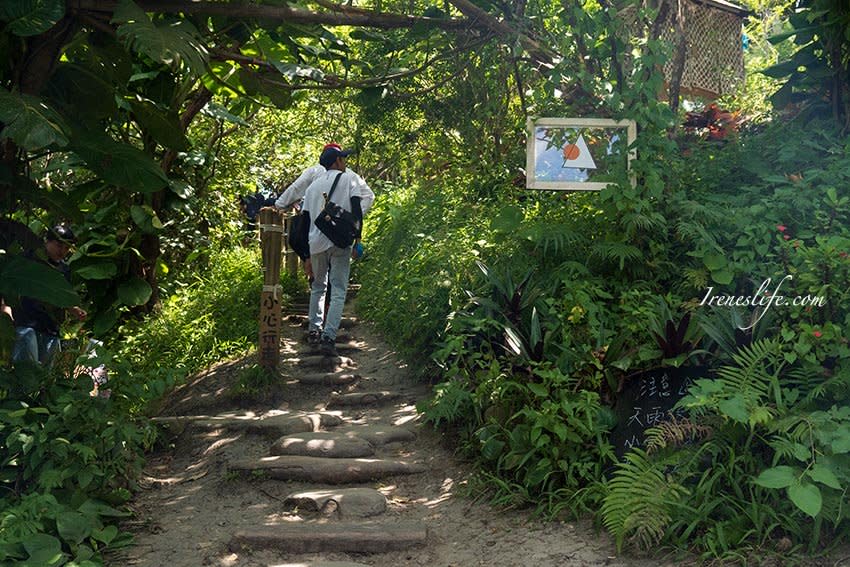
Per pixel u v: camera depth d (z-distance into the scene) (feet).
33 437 14.42
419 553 14.21
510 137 26.68
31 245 16.98
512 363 16.69
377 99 21.75
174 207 30.32
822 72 18.81
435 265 24.52
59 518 13.66
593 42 19.34
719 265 16.88
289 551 14.40
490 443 16.26
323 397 23.59
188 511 16.42
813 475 11.85
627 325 16.39
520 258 20.68
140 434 16.16
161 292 33.06
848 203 16.56
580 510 14.56
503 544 13.97
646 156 18.38
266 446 19.48
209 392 24.04
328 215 26.02
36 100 14.12
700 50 28.71
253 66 20.79
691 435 13.94
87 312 26.76
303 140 42.73
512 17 20.31
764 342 13.93
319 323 27.66
